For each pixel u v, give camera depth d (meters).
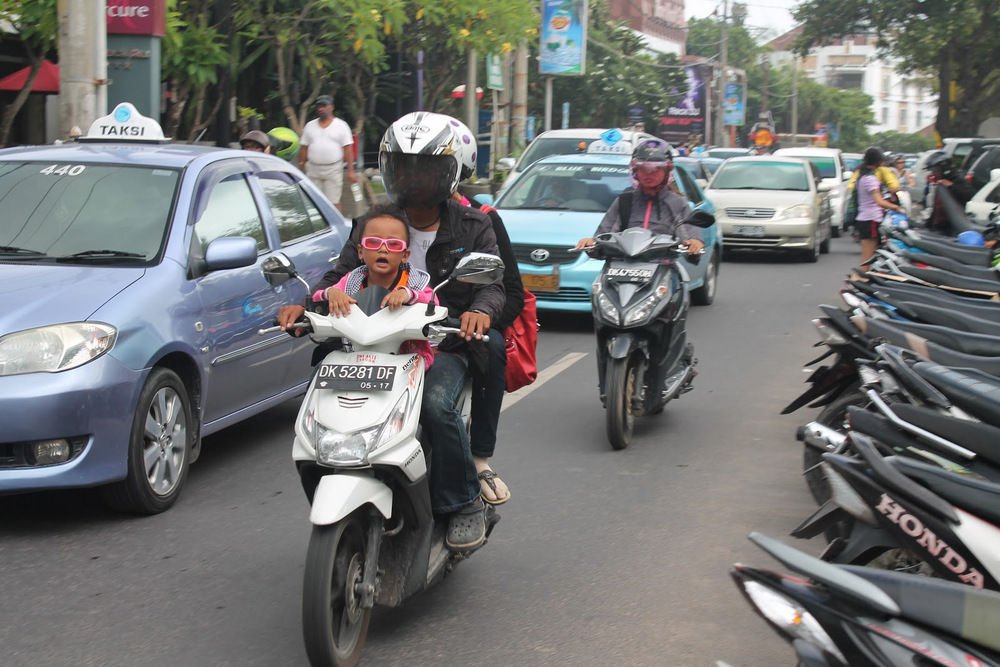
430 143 4.30
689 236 7.70
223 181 6.89
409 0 20.64
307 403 4.07
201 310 6.16
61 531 5.59
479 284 4.18
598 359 7.51
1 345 5.31
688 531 5.71
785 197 19.62
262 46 18.78
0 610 4.62
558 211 12.46
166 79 16.62
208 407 6.33
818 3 43.34
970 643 2.88
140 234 6.22
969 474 4.04
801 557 2.87
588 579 5.04
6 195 6.50
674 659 4.23
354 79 21.83
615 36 55.97
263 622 4.54
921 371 4.70
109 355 5.46
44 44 13.96
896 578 2.98
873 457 3.58
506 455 7.13
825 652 2.84
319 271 7.49
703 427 7.92
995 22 40.34
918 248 8.75
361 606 4.05
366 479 3.93
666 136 76.75
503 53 23.20
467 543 4.52
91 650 4.26
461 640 4.39
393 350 4.13
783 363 10.29
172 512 5.89
